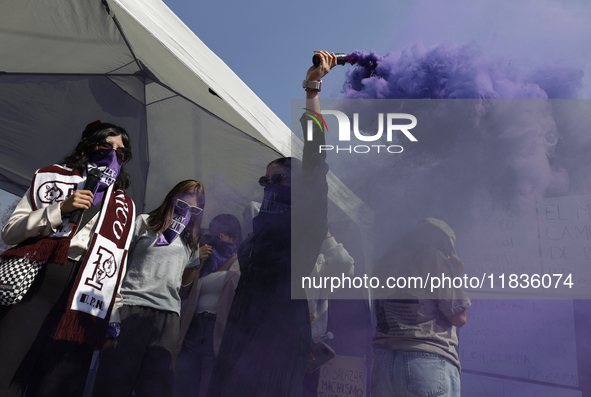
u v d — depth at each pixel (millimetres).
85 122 2869
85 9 2037
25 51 2363
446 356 1193
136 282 1513
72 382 1123
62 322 1066
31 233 1096
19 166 3010
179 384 1659
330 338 1786
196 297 1792
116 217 1292
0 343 1020
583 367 1974
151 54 2277
